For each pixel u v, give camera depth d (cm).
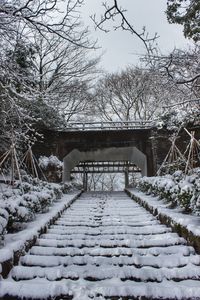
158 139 1306
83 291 313
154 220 634
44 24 546
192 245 428
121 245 468
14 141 857
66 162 1455
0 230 369
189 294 302
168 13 735
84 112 2075
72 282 340
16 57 772
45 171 1282
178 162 1038
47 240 479
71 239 510
